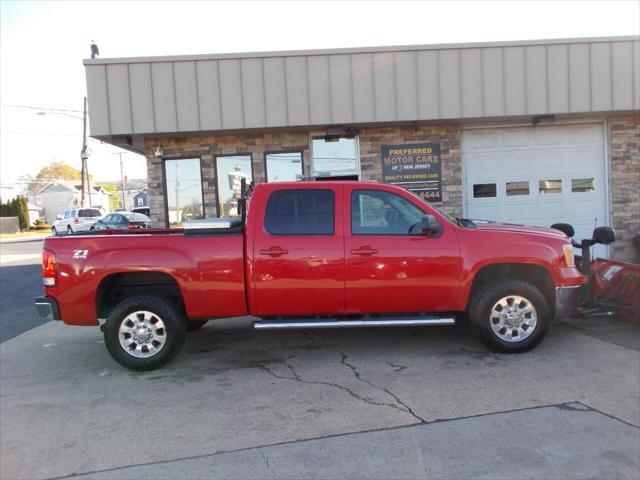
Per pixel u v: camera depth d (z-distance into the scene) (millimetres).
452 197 10281
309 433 3832
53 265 5305
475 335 6141
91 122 9102
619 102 9594
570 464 3293
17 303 10367
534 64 9438
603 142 10664
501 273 5773
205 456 3559
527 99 9461
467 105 9406
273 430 3908
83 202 35875
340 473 3266
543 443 3562
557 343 5930
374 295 5355
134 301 5352
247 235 5324
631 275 6324
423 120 9484
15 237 41250
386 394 4516
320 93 9266
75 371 5594
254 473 3309
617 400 4258
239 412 4273
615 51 9547
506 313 5461
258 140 10055
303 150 10086
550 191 10703
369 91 9289
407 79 9328
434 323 5406
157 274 5504
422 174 10203
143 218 23688
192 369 5445
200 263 5285
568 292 5500
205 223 5383
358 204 5457
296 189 5438
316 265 5297
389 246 5328
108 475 3365
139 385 5031
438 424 3895
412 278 5340
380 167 10148
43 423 4223
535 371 4977
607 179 10656
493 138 10555
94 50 9453
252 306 5367
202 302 5340
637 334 6285
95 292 5309
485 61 9383
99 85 9070
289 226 5375
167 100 9141
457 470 3250
